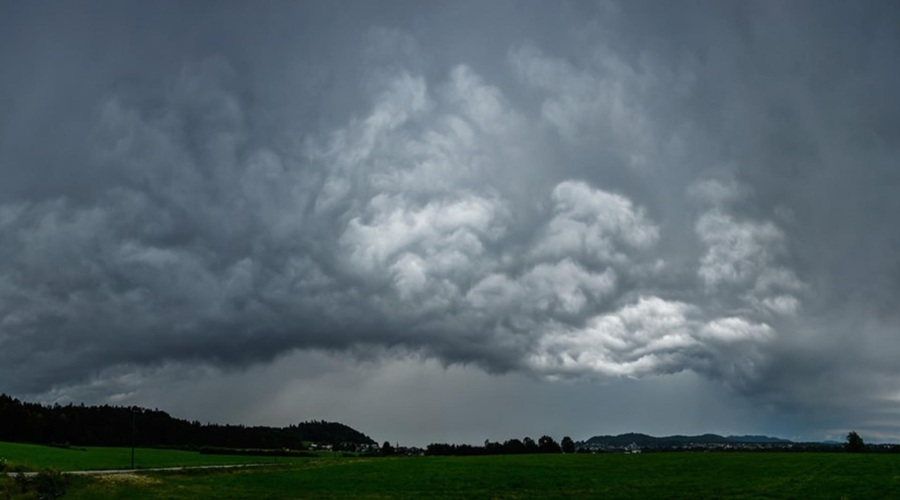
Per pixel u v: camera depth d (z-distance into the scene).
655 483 69.69
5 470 68.69
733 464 85.94
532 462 98.81
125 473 81.06
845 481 65.44
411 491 68.69
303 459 138.50
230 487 72.38
